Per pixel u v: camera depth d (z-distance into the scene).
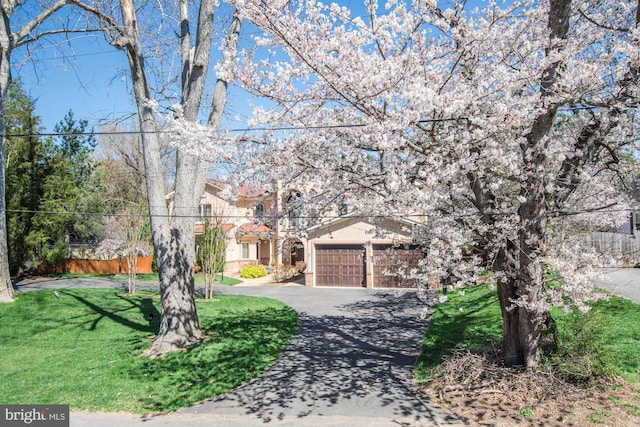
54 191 23.61
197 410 6.61
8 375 8.30
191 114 10.33
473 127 6.12
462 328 10.78
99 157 33.81
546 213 6.41
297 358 9.25
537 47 6.34
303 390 7.34
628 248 16.89
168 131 6.78
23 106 22.91
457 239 6.33
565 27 6.01
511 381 6.57
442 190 6.92
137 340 10.73
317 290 20.69
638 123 6.99
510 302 7.00
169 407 6.73
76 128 28.97
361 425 5.87
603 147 7.36
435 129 6.51
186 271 10.30
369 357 9.24
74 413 6.57
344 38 5.81
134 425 6.11
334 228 21.92
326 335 11.38
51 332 11.67
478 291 15.05
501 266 6.90
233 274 28.64
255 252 30.61
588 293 5.84
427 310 6.91
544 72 5.95
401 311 14.45
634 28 6.18
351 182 6.73
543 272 6.29
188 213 10.26
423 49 6.38
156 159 10.23
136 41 10.11
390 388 7.29
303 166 6.97
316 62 5.99
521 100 5.74
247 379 7.94
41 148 23.69
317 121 6.83
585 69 5.45
